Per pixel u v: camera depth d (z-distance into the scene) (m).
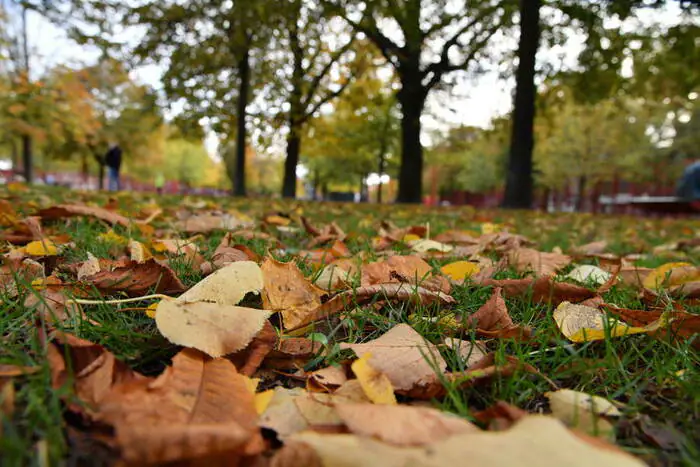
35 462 0.62
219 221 3.08
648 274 2.02
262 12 12.48
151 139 38.94
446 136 50.22
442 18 17.83
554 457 0.55
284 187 21.67
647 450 0.78
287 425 0.73
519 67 14.27
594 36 14.32
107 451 0.66
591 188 44.69
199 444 0.57
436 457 0.57
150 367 0.99
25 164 25.08
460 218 7.25
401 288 1.45
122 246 2.24
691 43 13.16
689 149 37.53
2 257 1.65
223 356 0.97
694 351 1.21
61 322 1.09
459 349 1.13
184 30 15.65
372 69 22.33
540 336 1.22
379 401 0.83
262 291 1.26
